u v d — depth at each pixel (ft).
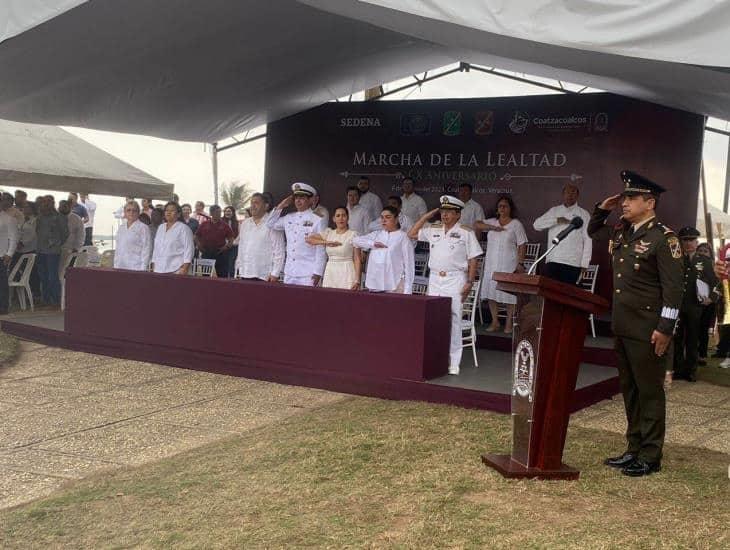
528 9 19.42
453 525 14.76
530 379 17.92
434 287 28.32
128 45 31.45
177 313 32.07
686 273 31.76
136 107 41.78
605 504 16.06
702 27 17.74
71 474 18.84
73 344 35.22
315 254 32.94
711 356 39.42
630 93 36.81
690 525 14.83
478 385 25.89
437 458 19.19
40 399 26.25
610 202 18.80
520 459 18.17
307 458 19.17
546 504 16.03
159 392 27.55
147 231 38.68
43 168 53.47
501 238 38.75
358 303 27.63
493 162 44.62
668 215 40.14
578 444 20.83
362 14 22.81
